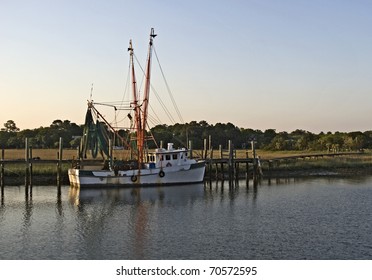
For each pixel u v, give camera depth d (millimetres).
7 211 37344
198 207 39844
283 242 27312
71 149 120062
